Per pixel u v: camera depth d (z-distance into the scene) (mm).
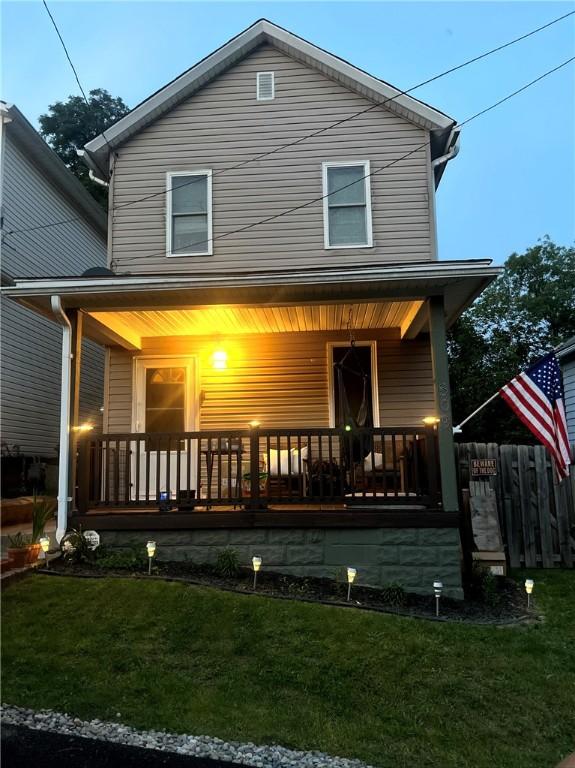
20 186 11227
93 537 6270
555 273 22266
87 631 4566
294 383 8906
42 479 11867
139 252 8992
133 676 4020
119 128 9180
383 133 9086
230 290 6699
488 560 6668
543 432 6395
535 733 3693
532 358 20703
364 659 4418
